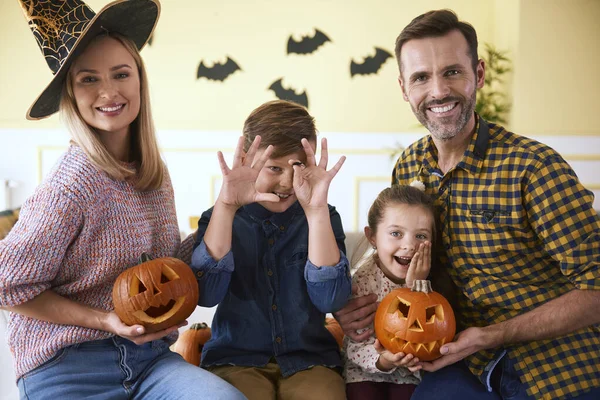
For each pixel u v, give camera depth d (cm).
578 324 140
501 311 152
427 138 172
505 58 362
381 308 147
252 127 155
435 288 163
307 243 160
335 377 154
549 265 152
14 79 394
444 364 142
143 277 134
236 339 157
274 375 155
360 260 184
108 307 141
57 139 397
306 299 159
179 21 398
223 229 146
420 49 153
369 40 395
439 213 161
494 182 152
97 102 140
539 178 145
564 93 353
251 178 145
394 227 158
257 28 397
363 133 396
